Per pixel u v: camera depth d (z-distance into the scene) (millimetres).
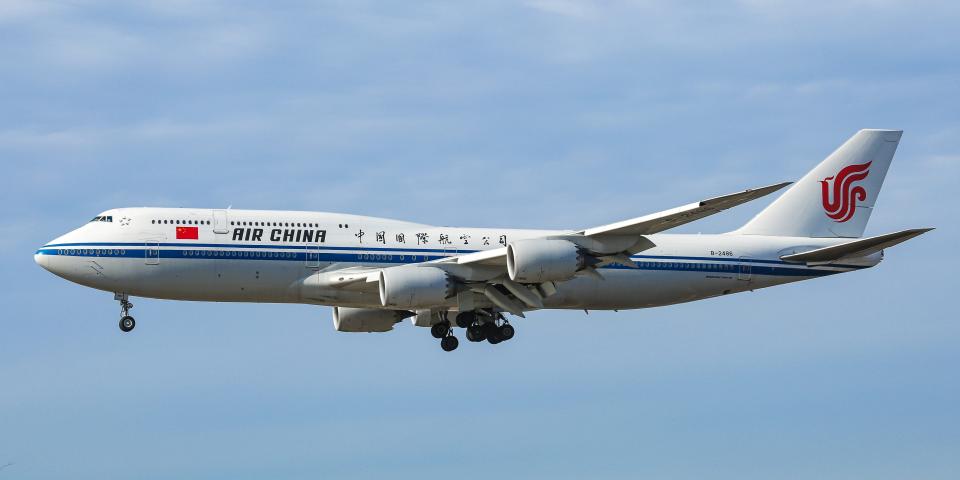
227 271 131500
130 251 130000
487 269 130875
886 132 154750
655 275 144000
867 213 153875
